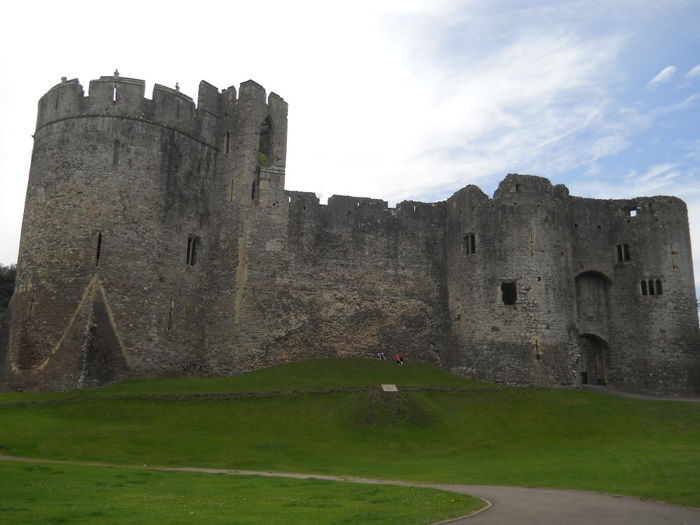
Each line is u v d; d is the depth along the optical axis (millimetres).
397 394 31125
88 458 21438
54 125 35500
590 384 42281
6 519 11477
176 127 37188
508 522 12266
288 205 40188
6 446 22484
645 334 39625
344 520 11961
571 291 37719
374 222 42531
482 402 32031
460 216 40250
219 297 37438
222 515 12250
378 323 40781
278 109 42000
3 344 33562
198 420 27203
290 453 23688
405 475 19984
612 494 16109
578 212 42188
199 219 37781
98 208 33844
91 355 31516
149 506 13055
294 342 38469
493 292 36938
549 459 22953
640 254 40688
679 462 20797
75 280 32812
